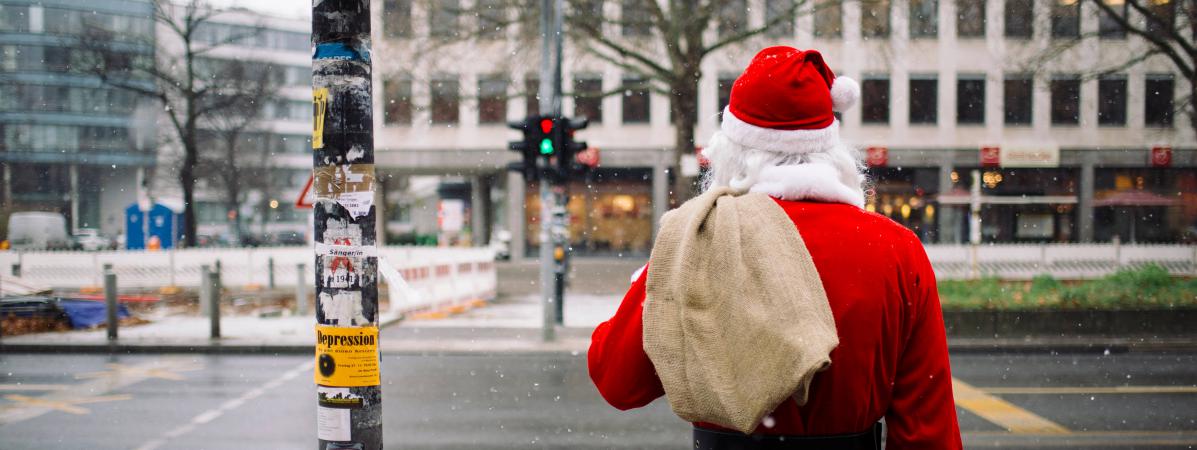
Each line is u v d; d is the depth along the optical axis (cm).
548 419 770
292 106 7600
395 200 5900
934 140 3133
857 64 3036
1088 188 3159
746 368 145
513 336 1317
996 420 756
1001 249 2212
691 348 152
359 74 254
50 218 4419
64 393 904
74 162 5675
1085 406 816
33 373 1035
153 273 2333
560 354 1191
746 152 174
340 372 253
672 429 731
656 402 845
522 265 3162
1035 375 1003
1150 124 3086
